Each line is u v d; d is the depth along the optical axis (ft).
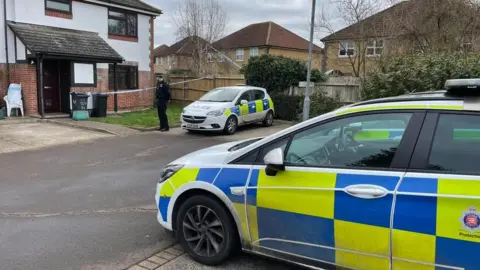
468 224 7.61
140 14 63.67
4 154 29.04
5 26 47.85
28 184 20.86
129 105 62.08
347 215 8.91
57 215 15.98
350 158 9.42
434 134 8.52
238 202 10.61
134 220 15.33
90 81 53.52
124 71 61.93
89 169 24.38
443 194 7.88
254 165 10.59
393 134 9.00
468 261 7.65
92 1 55.93
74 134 38.06
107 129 40.04
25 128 40.78
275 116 52.42
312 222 9.45
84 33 55.57
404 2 46.39
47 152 29.84
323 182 9.34
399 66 30.86
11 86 46.88
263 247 10.48
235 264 11.54
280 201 9.87
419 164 8.45
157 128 41.86
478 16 39.88
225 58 134.41
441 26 41.91
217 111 38.52
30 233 14.03
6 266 11.49
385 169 8.77
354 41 61.41
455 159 8.16
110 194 18.98
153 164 25.85
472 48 39.88
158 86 40.96
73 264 11.62
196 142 34.83
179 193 11.79
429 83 28.12
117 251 12.52
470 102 8.39
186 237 11.85
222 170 11.10
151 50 66.08
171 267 11.44
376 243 8.59
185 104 65.92
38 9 50.65
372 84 31.30
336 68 81.51
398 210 8.27
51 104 52.60
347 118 9.74
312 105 46.55
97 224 14.90
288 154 10.21
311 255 9.65
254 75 54.29
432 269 8.02
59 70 52.75
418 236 8.07
